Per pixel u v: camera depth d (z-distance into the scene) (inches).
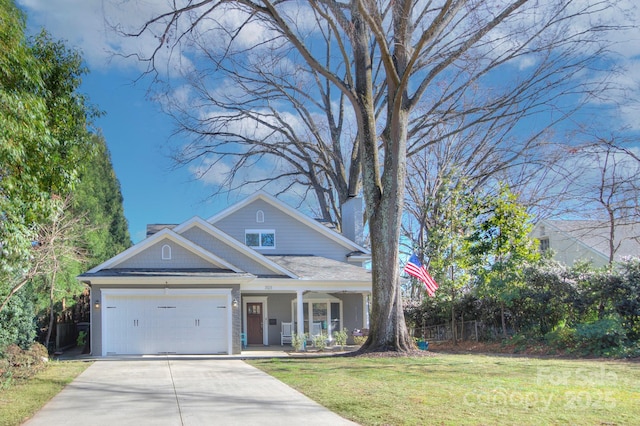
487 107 1121.4
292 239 1141.1
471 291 964.6
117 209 1483.8
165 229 919.7
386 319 760.3
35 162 437.1
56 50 500.7
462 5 721.6
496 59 910.4
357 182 1411.2
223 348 890.7
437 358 700.7
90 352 930.7
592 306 783.7
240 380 537.3
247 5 740.0
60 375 593.3
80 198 1154.7
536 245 908.6
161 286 885.2
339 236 1147.3
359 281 998.4
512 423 323.0
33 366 629.9
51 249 863.1
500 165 1330.0
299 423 346.9
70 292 1112.8
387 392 439.8
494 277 891.4
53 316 1019.9
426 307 1103.6
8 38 397.1
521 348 802.2
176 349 884.0
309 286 988.6
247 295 1085.1
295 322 1088.8
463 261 957.2
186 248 928.9
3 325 698.8
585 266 841.5
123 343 873.5
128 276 870.4
